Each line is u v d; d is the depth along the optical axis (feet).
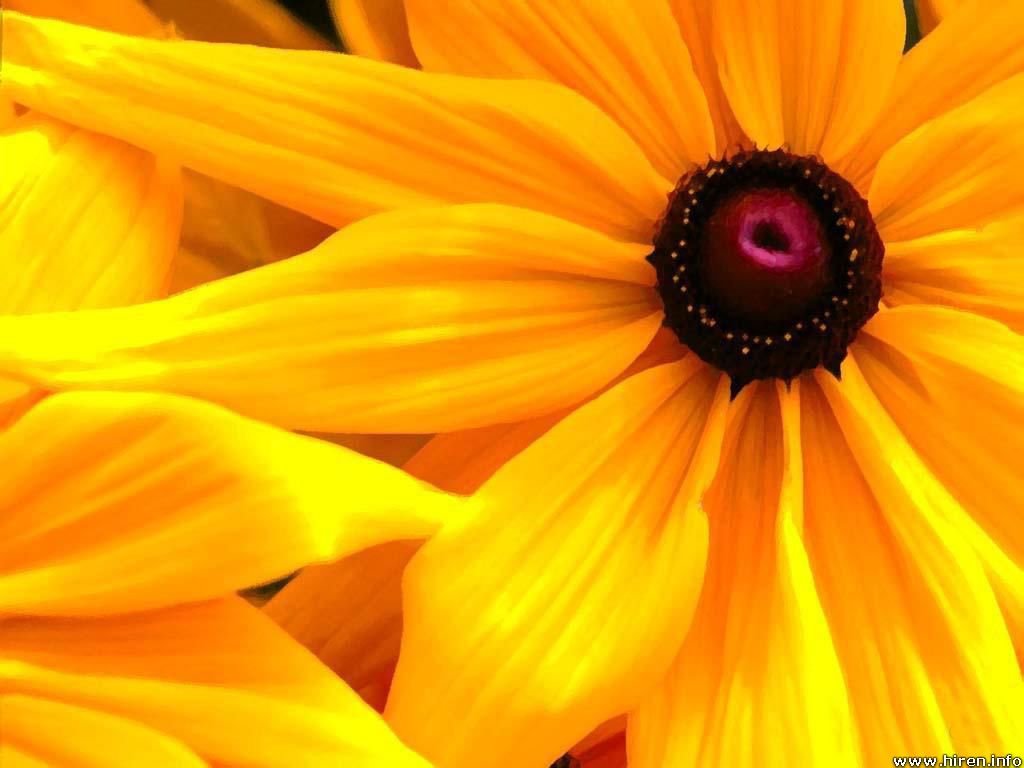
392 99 0.53
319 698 0.51
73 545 0.51
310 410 0.52
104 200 0.53
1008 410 0.53
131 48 0.52
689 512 0.53
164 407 0.50
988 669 0.51
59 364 0.50
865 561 0.53
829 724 0.51
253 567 0.50
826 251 0.54
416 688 0.51
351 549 0.50
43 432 0.51
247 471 0.50
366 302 0.52
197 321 0.51
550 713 0.51
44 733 0.51
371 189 0.53
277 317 0.52
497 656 0.51
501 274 0.54
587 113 0.54
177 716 0.51
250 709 0.51
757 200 0.54
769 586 0.53
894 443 0.53
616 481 0.53
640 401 0.54
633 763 0.52
